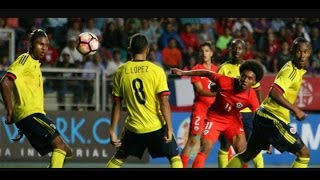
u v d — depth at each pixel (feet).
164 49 199.93
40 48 101.35
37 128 100.83
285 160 173.27
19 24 196.34
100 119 167.12
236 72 126.62
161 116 97.30
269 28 216.13
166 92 95.91
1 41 176.04
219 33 211.00
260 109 103.30
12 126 162.09
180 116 171.42
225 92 110.63
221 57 203.82
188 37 206.39
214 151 169.68
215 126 113.70
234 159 106.22
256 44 213.05
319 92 177.47
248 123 127.44
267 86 173.27
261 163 117.19
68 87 166.71
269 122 101.55
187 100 172.86
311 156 174.29
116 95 98.17
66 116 165.27
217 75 110.63
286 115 101.45
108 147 167.22
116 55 195.21
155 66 96.84
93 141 166.50
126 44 201.46
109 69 193.36
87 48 112.47
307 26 218.38
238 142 114.01
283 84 97.96
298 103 176.65
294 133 101.19
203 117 131.23
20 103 100.99
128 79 97.04
